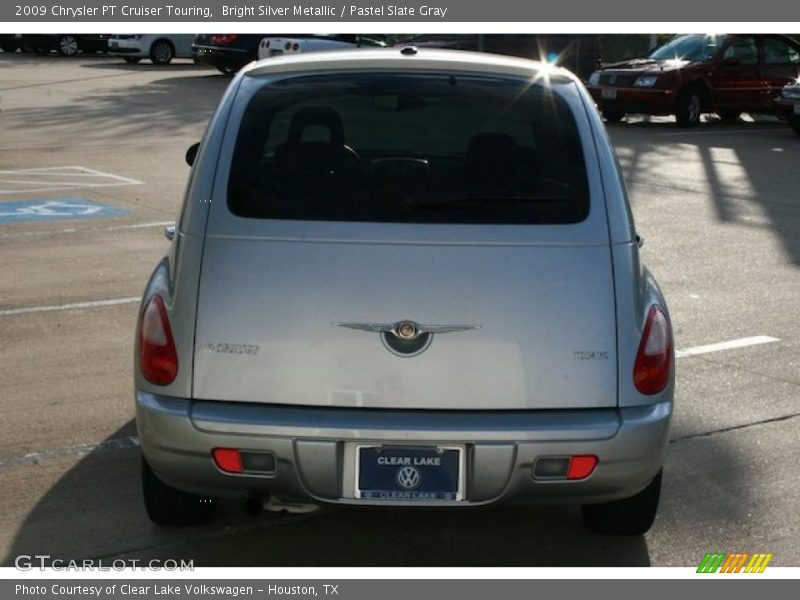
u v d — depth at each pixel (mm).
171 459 3896
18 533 4496
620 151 17219
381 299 3818
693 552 4484
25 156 15609
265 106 4246
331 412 3814
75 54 35344
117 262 9211
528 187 4016
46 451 5297
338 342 3811
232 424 3779
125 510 4723
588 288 3893
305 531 4594
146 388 3947
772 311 8117
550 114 4262
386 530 4621
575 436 3801
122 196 12523
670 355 4043
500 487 3816
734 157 16844
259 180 4012
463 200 3967
